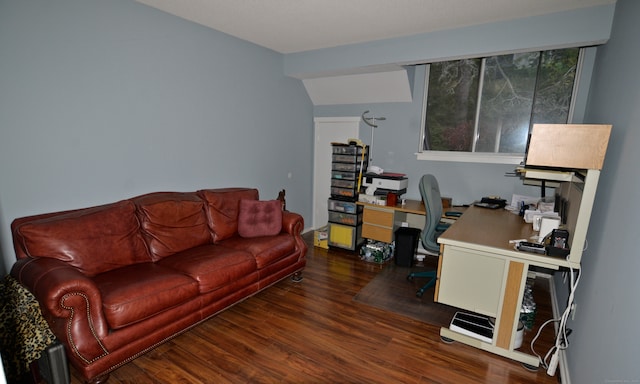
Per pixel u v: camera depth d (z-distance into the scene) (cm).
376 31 316
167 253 264
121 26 250
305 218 494
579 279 208
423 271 354
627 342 119
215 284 235
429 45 316
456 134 382
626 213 144
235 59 347
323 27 307
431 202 288
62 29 218
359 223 412
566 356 201
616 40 223
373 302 287
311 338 233
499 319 212
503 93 350
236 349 220
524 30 274
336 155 414
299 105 453
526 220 273
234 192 335
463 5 250
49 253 203
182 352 216
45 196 222
